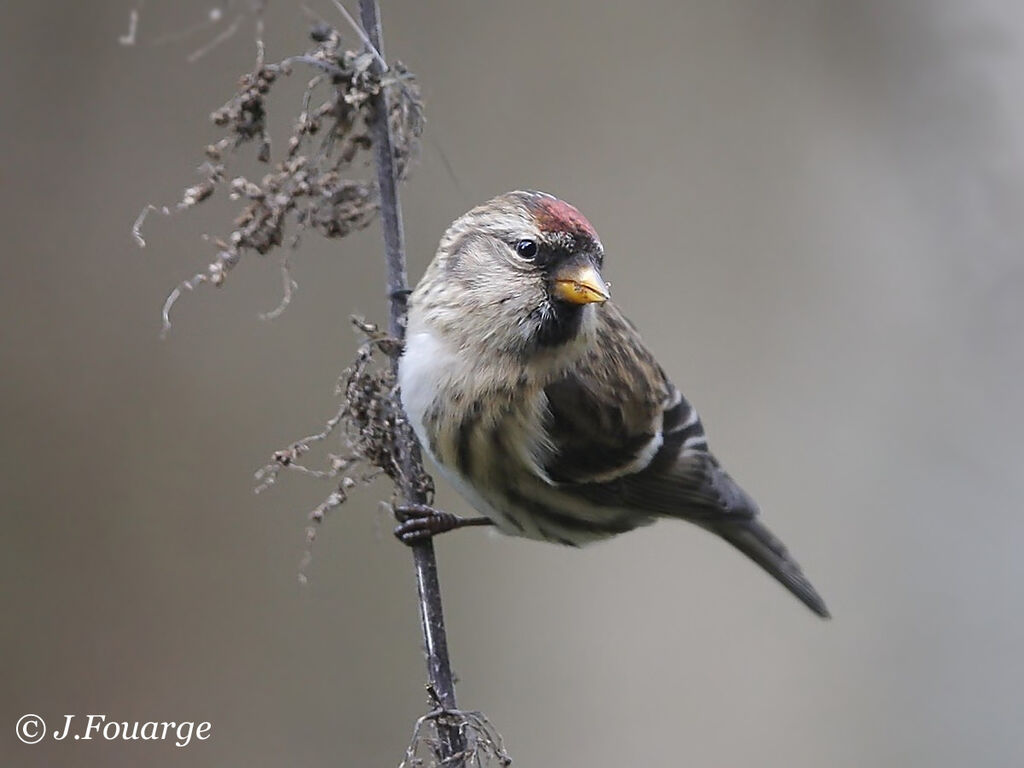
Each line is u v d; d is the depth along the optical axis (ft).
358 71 22.06
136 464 37.55
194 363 38.09
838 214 43.75
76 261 37.76
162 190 37.96
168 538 37.52
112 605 37.06
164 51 38.17
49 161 37.88
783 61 44.27
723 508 29.14
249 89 21.61
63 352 37.50
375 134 22.57
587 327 25.96
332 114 22.31
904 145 44.47
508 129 41.73
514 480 26.66
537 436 26.21
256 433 38.19
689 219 42.75
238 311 38.55
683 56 43.52
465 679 39.75
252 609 37.81
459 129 41.55
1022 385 42.65
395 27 41.75
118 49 38.22
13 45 37.99
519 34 42.52
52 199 37.78
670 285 42.34
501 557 40.83
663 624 40.73
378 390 23.40
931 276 43.60
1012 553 41.22
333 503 22.80
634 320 42.04
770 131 43.75
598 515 28.32
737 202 43.16
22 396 37.11
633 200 42.42
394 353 24.45
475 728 21.70
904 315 43.16
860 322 43.14
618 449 27.35
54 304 37.55
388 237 22.95
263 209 21.94
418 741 21.76
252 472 38.09
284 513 38.37
